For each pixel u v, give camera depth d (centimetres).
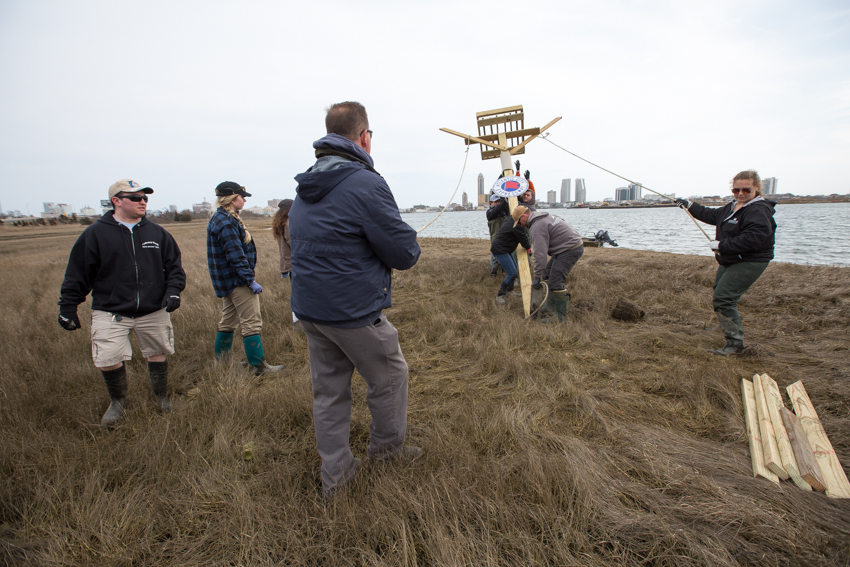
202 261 1277
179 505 199
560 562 163
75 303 282
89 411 296
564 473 206
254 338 373
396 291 743
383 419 212
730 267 377
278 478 213
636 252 1099
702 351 395
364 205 176
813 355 366
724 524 180
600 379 343
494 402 308
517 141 695
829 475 211
